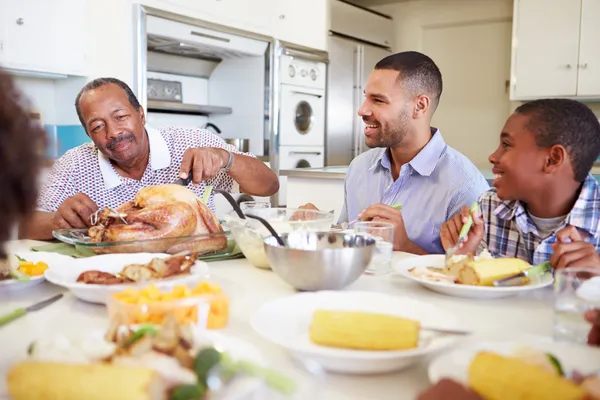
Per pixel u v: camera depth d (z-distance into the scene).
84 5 2.92
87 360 0.54
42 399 0.46
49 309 0.86
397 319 0.64
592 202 1.15
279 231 1.13
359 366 0.60
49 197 1.67
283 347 0.67
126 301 0.70
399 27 5.56
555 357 0.58
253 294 0.95
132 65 3.15
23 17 2.67
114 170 1.80
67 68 2.87
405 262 1.12
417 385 0.60
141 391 0.45
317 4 4.50
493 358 0.52
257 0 3.92
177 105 3.76
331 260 0.89
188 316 0.71
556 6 4.26
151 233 1.17
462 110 5.36
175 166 1.88
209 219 1.26
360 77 4.97
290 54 4.14
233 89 4.21
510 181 1.16
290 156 4.29
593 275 0.72
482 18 5.12
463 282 0.97
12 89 0.44
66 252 1.26
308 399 0.52
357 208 1.84
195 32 3.44
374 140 1.67
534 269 0.98
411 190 1.68
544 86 4.38
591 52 4.17
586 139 1.10
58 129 3.12
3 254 0.48
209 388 0.48
